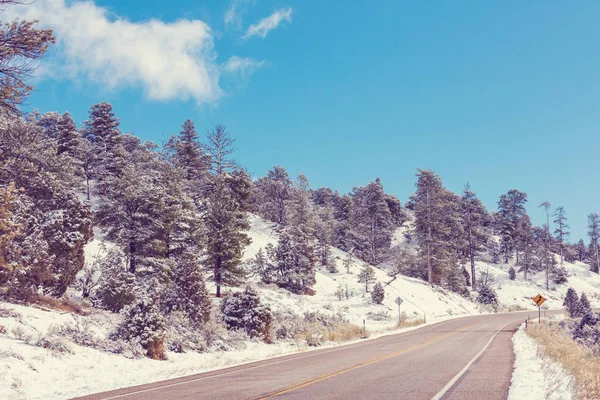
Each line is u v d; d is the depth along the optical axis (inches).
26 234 837.8
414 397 334.3
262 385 407.5
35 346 564.4
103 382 468.8
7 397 376.8
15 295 764.0
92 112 3006.9
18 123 1384.1
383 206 3917.3
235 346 894.4
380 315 1851.6
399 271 2970.0
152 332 696.4
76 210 986.1
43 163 1642.5
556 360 543.8
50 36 513.7
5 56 499.5
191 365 648.4
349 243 3476.9
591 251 5378.9
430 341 973.2
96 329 751.1
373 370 508.4
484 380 422.6
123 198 1635.1
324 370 516.4
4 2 494.9
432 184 3051.2
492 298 3193.9
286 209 3002.0
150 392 386.9
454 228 3631.9
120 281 1004.6
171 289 1015.0
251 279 1994.3
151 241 1502.2
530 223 4847.4
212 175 2470.5
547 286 3949.3
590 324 1596.9
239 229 1803.6
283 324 1150.3
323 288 2181.3
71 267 904.9
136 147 3565.5
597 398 304.3
